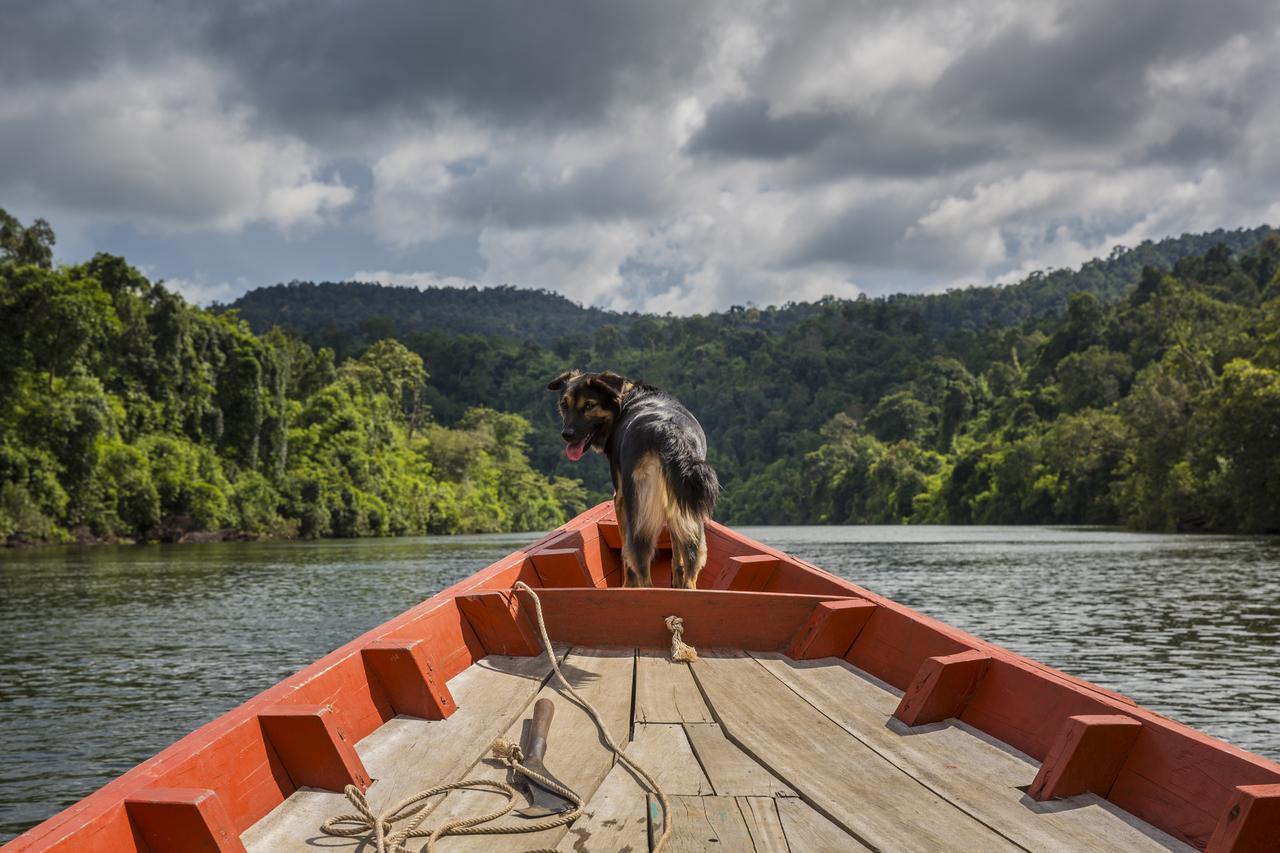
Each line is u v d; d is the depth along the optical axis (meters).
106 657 15.73
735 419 185.50
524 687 4.19
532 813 2.91
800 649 4.60
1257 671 13.85
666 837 2.65
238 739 2.90
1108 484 81.44
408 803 2.85
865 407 174.00
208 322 73.81
